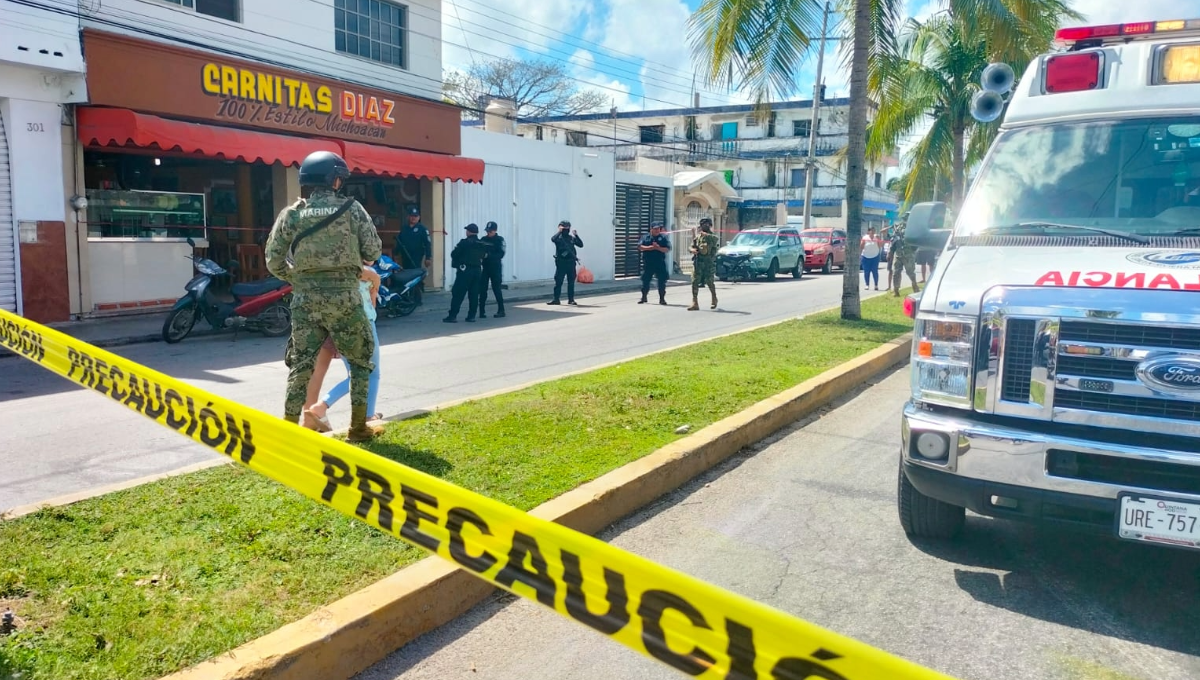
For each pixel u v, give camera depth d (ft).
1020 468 11.58
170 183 54.34
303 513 14.01
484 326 45.09
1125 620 12.08
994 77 17.62
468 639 11.28
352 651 10.30
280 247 16.90
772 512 16.24
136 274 45.44
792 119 172.65
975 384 12.17
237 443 10.47
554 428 19.62
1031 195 15.25
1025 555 14.35
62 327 40.45
